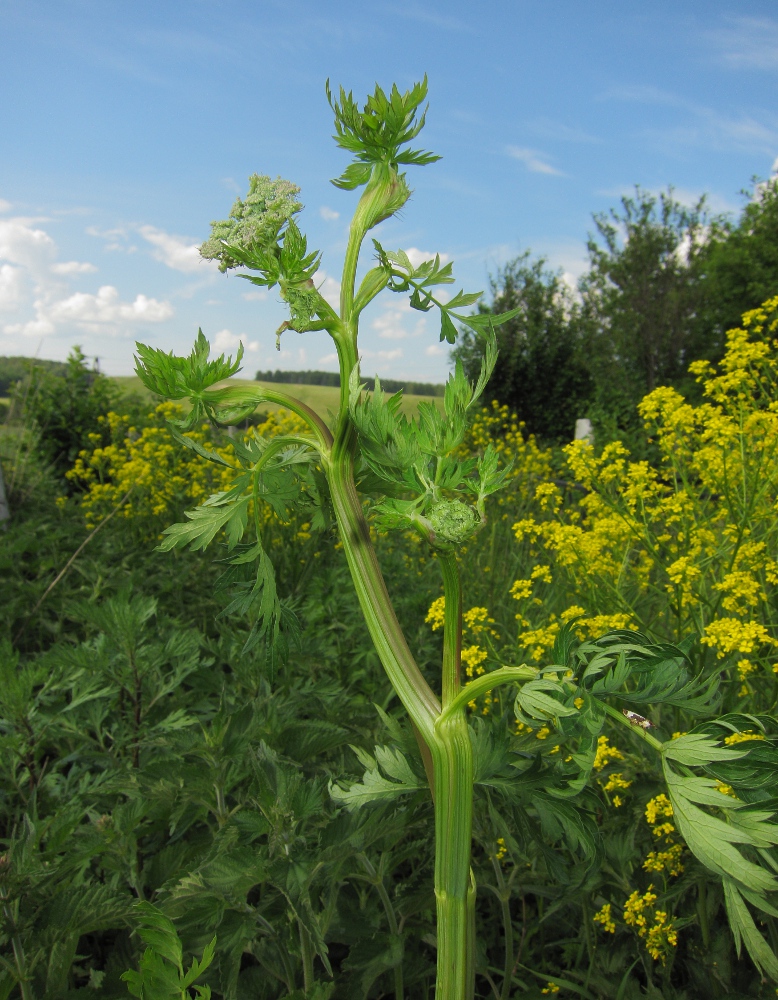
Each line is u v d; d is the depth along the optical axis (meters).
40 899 1.60
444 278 1.03
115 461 7.93
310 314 0.93
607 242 25.11
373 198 1.00
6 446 9.40
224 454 6.86
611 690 0.92
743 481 3.18
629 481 3.39
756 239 24.31
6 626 4.23
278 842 1.51
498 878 1.87
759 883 0.81
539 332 18.39
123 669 2.41
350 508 0.99
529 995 1.77
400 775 1.28
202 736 2.06
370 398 0.92
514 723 2.42
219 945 1.39
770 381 3.94
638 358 22.88
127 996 1.49
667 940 1.80
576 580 3.16
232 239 0.95
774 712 2.25
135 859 1.88
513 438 9.78
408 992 1.92
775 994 1.77
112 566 5.36
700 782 0.88
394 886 2.03
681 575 2.59
